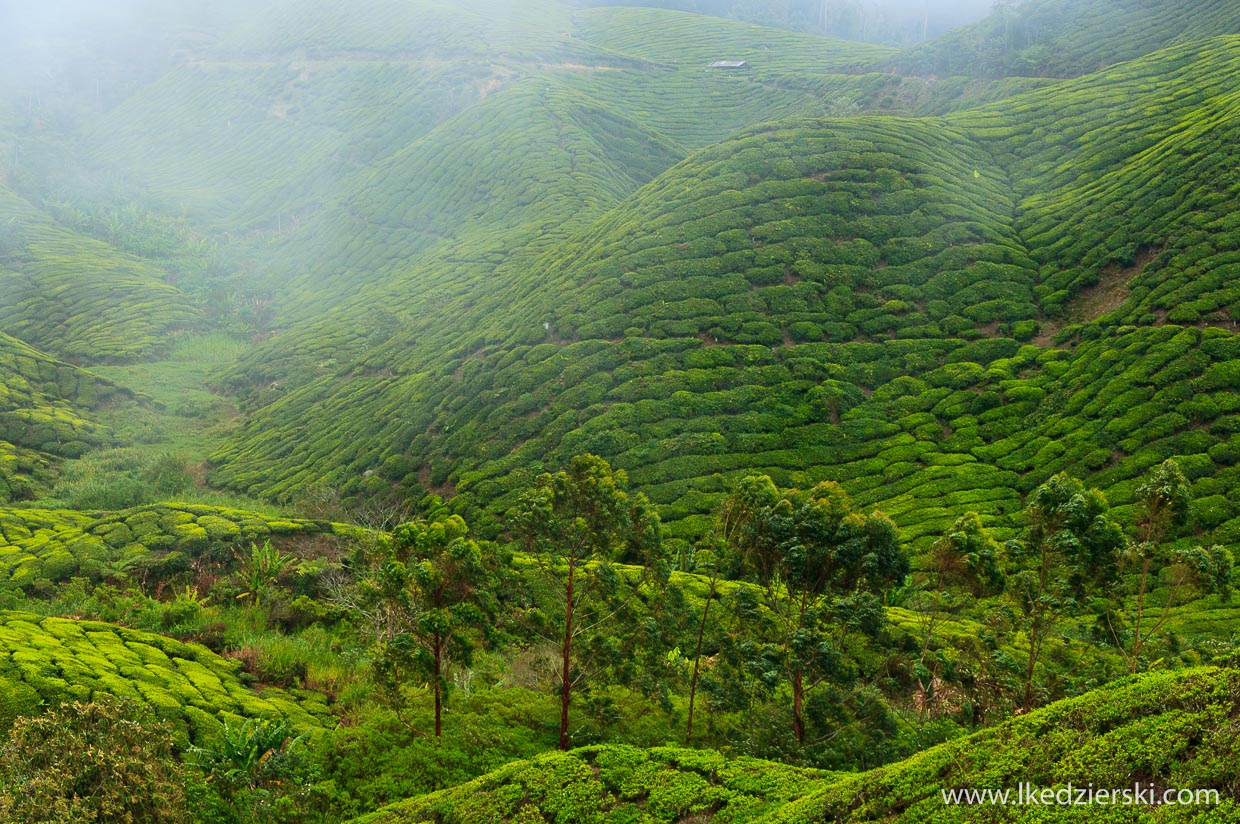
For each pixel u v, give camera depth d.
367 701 27.83
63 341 103.50
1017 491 48.38
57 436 79.88
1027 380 56.34
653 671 25.20
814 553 24.28
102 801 17.03
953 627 32.97
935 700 25.36
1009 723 13.80
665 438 56.88
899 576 24.56
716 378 60.62
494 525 52.94
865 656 28.22
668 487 53.03
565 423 60.44
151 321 110.88
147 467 73.69
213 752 21.39
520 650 31.19
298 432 79.06
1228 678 12.51
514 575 26.67
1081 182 74.12
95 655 28.17
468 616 23.59
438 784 21.25
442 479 62.72
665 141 141.75
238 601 40.56
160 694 25.41
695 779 16.81
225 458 79.31
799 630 23.52
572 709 25.84
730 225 73.75
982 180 79.25
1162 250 59.84
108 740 18.34
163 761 19.34
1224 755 11.26
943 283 66.25
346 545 49.91
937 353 60.72
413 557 24.17
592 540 24.94
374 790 20.98
